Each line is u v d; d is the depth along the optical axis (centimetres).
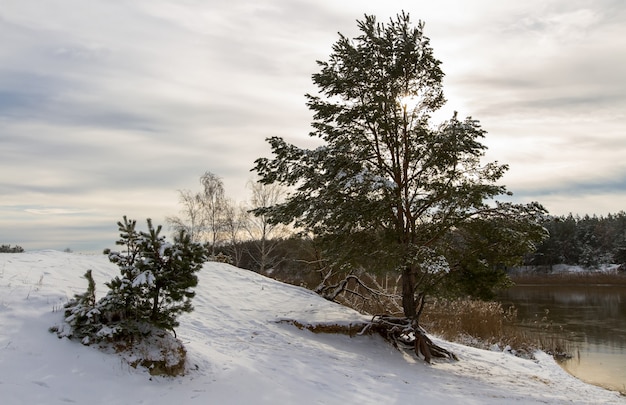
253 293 1645
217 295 1523
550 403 1040
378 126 1451
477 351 1783
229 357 943
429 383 1084
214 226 3559
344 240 1493
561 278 6812
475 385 1154
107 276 1217
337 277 2417
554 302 4097
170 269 796
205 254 829
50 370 641
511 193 1349
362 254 1439
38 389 592
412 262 1276
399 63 1436
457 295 1483
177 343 821
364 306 2452
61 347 701
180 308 827
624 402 1259
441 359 1484
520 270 8275
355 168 1430
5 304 780
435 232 1468
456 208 1388
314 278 2816
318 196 1471
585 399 1205
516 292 5219
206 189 3616
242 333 1212
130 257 820
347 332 1431
